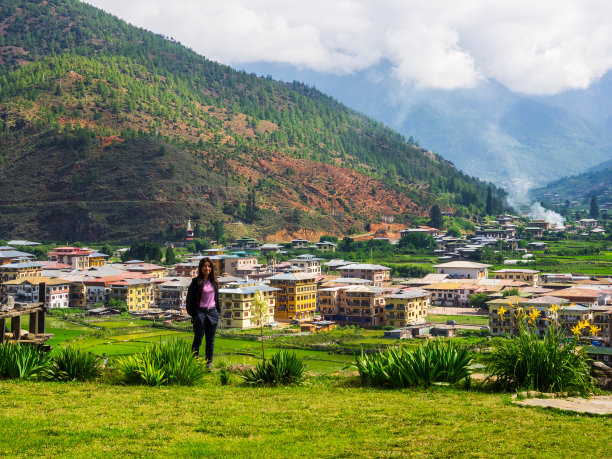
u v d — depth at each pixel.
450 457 16.02
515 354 24.39
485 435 17.70
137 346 125.75
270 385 24.98
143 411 20.17
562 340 25.56
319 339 145.25
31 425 18.41
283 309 190.25
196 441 17.25
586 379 24.25
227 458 16.00
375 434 17.91
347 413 20.19
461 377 25.12
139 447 16.73
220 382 25.56
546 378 23.92
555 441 17.09
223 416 19.72
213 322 26.72
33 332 33.50
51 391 23.05
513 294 193.38
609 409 20.38
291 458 15.98
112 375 26.33
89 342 133.12
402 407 20.98
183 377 24.91
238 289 171.25
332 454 16.25
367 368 25.58
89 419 19.17
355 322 188.25
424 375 24.78
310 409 20.70
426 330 159.12
